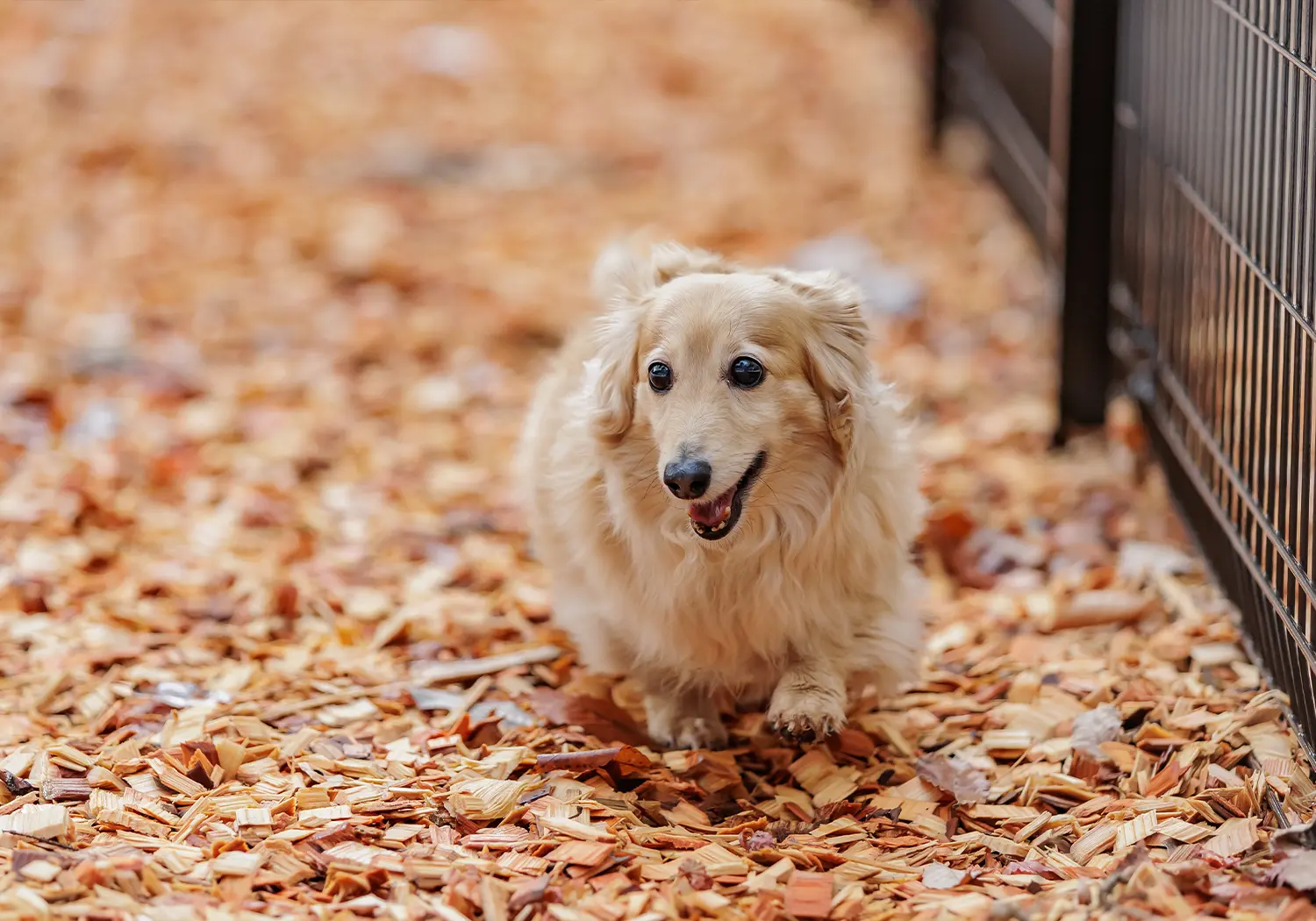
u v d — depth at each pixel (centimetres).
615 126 1461
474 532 737
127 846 439
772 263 1107
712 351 488
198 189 1273
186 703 550
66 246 1140
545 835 450
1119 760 505
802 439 503
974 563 693
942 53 1312
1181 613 616
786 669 530
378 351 977
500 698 568
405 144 1402
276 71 1582
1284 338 503
